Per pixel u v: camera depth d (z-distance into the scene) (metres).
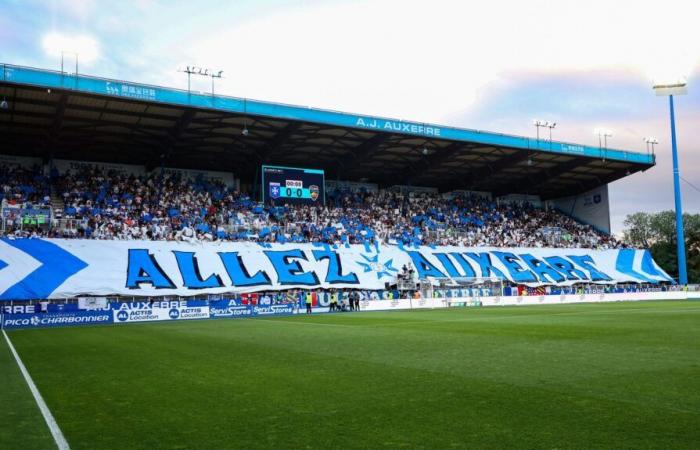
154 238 48.53
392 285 52.66
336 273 51.47
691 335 19.77
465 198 75.62
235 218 55.06
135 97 42.53
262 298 44.56
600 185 76.88
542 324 26.12
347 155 61.47
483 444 6.91
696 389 9.96
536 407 8.78
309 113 49.75
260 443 7.21
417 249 58.31
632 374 11.57
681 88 71.31
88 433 7.95
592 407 8.70
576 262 65.88
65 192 50.62
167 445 7.25
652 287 66.75
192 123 49.31
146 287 43.22
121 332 27.86
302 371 13.09
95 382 12.35
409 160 64.19
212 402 9.80
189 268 46.25
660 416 8.08
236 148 56.53
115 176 55.31
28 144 51.12
